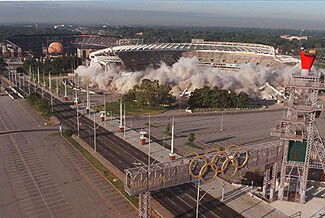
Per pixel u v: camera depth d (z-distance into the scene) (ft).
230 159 271.28
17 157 397.19
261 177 351.87
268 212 286.05
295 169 350.64
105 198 302.45
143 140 445.37
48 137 476.13
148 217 244.01
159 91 651.25
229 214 280.51
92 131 505.25
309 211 290.97
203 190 322.96
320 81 289.53
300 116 301.84
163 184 243.40
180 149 431.43
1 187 319.47
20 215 273.13
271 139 481.46
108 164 376.68
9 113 619.26
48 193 309.83
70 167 369.71
